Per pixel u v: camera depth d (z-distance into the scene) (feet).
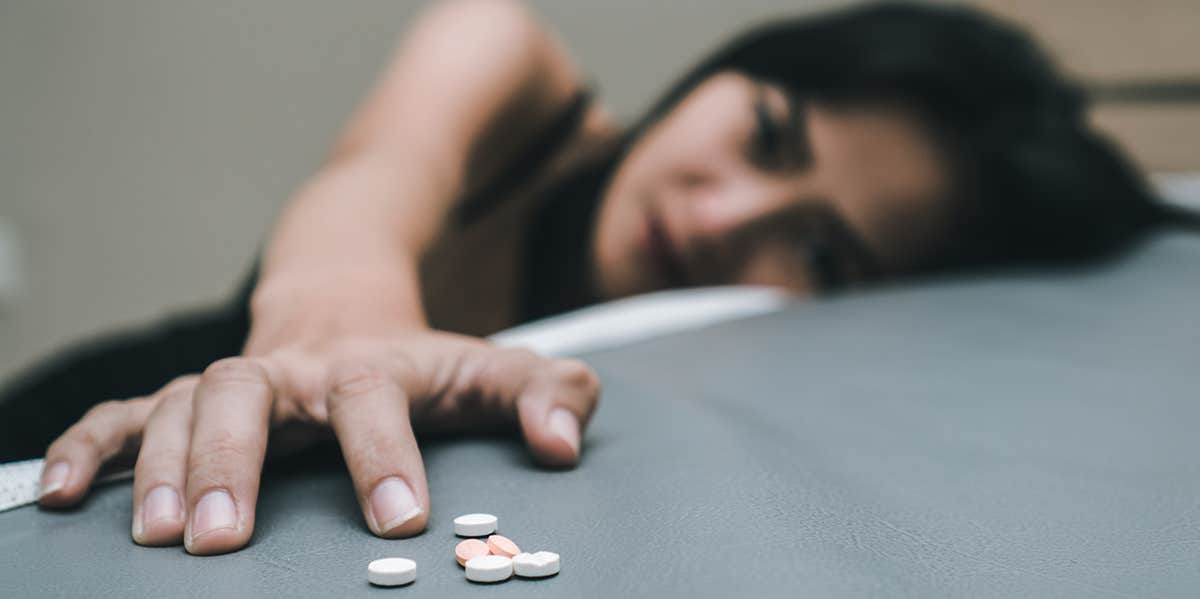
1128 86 4.24
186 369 2.36
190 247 4.67
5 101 4.54
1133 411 1.38
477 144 2.53
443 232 2.27
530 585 0.92
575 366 1.17
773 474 1.12
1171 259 2.88
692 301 2.29
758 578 0.91
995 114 2.73
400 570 0.91
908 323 2.03
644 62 4.54
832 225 2.68
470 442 1.22
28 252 4.65
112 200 4.64
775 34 2.89
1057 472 1.15
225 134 4.58
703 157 2.67
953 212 2.77
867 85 2.70
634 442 1.22
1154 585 0.91
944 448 1.22
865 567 0.93
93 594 0.91
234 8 4.49
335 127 4.57
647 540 0.98
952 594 0.89
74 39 4.51
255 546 0.98
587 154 3.17
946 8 3.09
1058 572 0.93
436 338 1.24
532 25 2.98
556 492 1.09
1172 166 4.23
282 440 1.12
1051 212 2.76
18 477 1.10
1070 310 2.18
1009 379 1.53
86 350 2.56
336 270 1.43
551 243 2.82
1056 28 4.26
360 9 4.49
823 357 1.69
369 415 1.05
